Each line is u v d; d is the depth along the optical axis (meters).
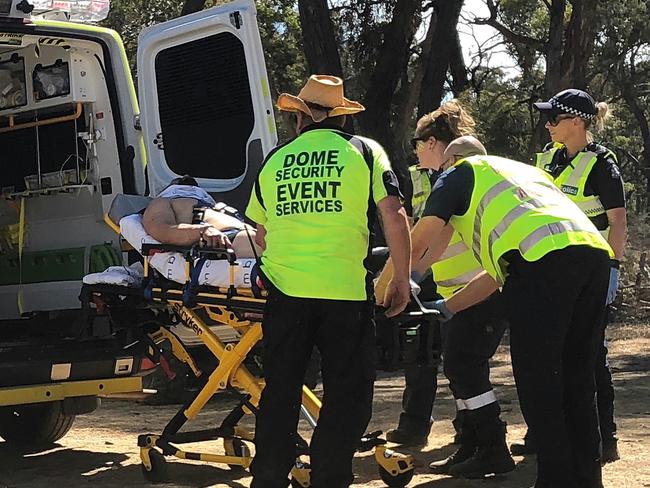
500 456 5.08
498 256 4.06
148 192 6.48
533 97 32.19
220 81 6.14
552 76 22.03
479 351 5.03
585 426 4.12
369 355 4.02
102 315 5.33
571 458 3.99
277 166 4.04
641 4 32.28
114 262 6.41
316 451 3.96
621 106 42.06
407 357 4.67
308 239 3.95
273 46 26.67
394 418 7.50
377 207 4.02
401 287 4.07
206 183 6.18
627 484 4.85
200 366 5.32
